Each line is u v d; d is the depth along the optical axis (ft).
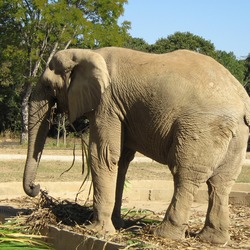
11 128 198.90
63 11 133.49
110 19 144.97
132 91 28.89
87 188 52.95
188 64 28.63
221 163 28.71
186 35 216.95
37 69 142.82
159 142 28.71
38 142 32.50
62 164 85.40
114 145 29.48
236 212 45.11
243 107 28.19
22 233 30.22
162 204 49.96
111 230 29.96
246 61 227.61
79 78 30.09
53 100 32.27
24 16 133.90
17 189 51.57
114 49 30.35
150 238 28.60
